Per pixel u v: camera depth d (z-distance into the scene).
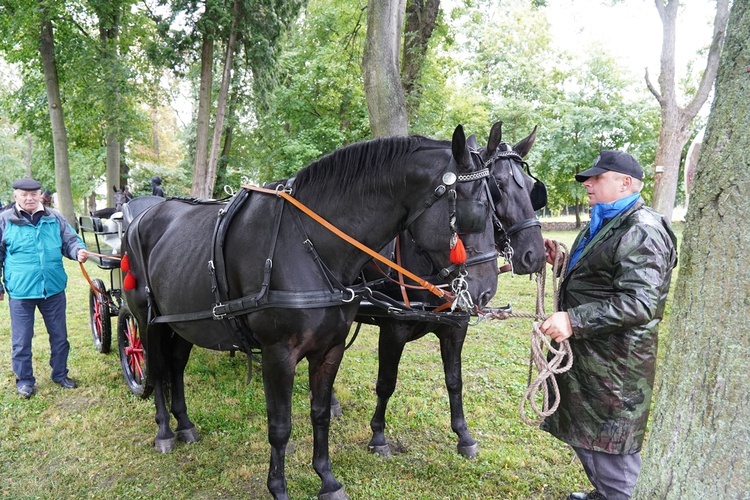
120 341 4.28
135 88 15.18
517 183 2.54
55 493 2.85
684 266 1.60
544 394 2.23
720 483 1.46
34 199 4.07
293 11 14.41
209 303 2.63
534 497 2.82
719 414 1.46
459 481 2.98
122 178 21.33
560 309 2.42
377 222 2.31
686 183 7.08
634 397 2.16
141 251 3.29
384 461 3.21
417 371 4.73
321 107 18.25
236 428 3.68
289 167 17.55
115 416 3.83
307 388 4.47
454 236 2.04
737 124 1.41
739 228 1.41
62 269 4.27
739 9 1.42
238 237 2.46
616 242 2.14
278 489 2.63
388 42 6.21
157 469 3.12
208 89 13.94
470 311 2.13
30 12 13.45
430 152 2.22
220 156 18.67
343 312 2.41
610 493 2.31
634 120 23.69
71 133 18.08
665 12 9.23
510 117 23.94
